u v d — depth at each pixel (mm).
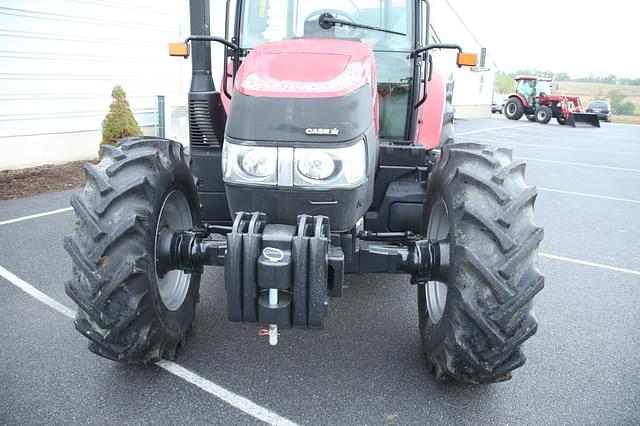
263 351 3148
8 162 8227
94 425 2445
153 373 2879
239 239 2215
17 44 8055
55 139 8805
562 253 5355
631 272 4816
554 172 10570
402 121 3805
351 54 2750
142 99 10297
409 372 2955
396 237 3318
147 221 2473
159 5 10242
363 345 3248
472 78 25562
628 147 15727
